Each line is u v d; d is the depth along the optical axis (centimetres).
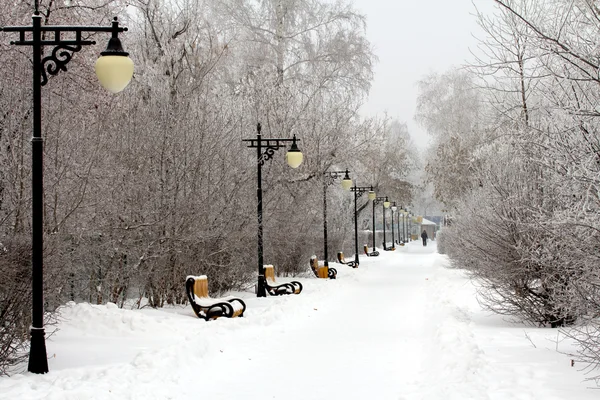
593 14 749
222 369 949
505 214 1195
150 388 791
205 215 1655
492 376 779
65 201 1212
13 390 728
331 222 3638
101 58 855
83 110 1383
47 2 1369
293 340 1202
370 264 3803
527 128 924
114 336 1153
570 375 773
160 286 1633
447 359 909
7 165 1009
